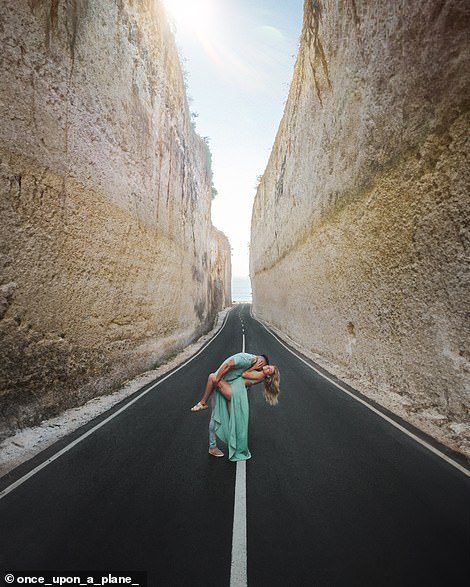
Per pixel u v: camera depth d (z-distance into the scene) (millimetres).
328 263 12211
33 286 5887
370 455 4297
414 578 2215
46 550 2600
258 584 2205
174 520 2965
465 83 5164
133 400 7434
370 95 8289
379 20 7703
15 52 5711
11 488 3627
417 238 6410
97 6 8648
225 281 59875
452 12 5312
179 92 17422
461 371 5340
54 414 6207
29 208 5871
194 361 12828
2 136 5383
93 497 3387
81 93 7723
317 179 13758
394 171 7211
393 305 7398
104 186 8703
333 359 11812
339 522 2883
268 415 6105
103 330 8336
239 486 3545
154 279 12438
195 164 23688
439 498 3230
